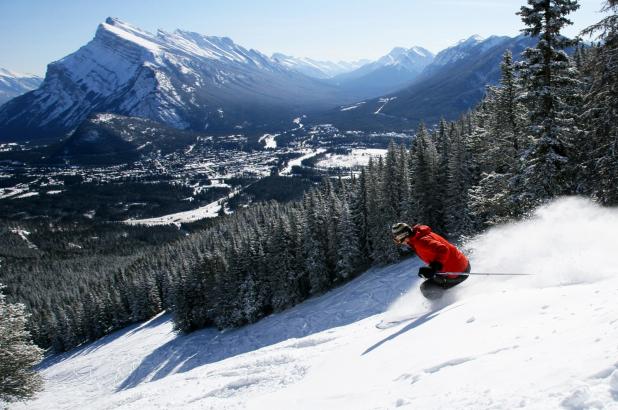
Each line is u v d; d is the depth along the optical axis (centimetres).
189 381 1312
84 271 16375
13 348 2225
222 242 7162
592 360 332
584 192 1956
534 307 557
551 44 1966
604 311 431
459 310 695
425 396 411
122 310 9062
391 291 4259
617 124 1806
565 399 291
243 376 1086
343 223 5162
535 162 2081
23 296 14462
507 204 2248
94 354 7550
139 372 5525
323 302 4934
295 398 664
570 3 1906
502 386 355
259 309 5419
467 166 4147
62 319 9462
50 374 7056
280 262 5247
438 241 833
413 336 681
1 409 2506
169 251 10975
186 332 6309
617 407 264
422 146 4938
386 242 4916
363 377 602
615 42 1723
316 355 1027
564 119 1992
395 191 4950
